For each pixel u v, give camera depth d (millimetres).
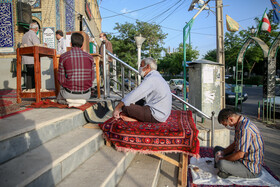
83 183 1777
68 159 1932
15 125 1918
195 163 3252
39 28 8539
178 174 3123
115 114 2736
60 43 4840
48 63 6129
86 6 12492
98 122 2951
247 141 2613
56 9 8484
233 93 12406
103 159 2342
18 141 1771
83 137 2352
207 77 5422
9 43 7402
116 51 25312
